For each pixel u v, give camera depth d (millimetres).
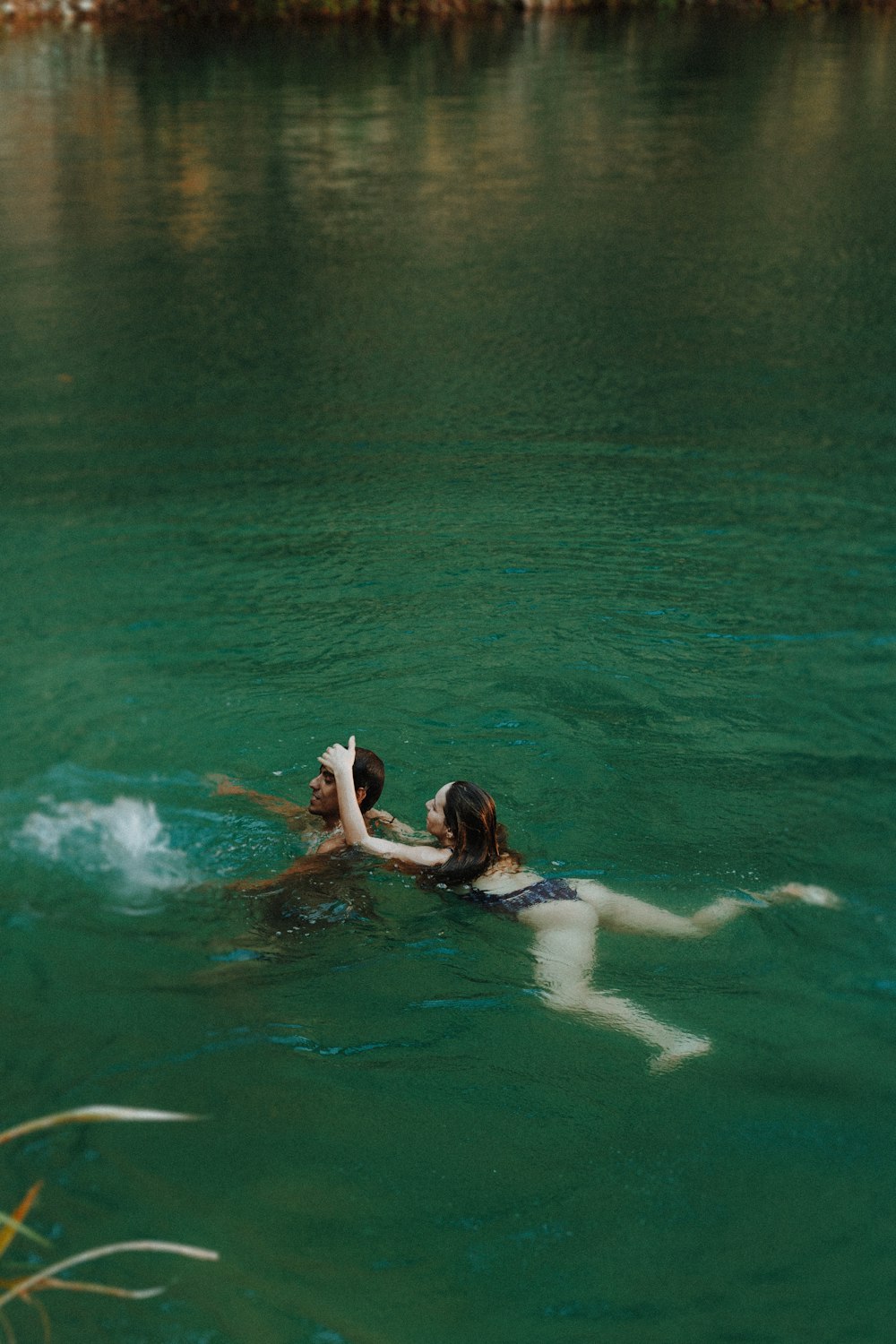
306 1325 2639
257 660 5617
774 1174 3043
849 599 6250
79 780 4727
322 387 9250
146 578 6355
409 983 3762
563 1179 3027
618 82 22000
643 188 15195
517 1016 3607
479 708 5289
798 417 8727
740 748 5020
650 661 5660
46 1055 3391
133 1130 3150
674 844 4426
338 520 7070
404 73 22844
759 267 12359
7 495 7355
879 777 4828
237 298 11352
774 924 4004
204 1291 2711
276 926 3998
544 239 13188
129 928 3939
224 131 18141
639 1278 2758
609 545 6801
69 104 20000
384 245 12992
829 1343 2600
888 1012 3627
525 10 31234
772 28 29188
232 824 4523
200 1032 3508
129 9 29109
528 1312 2674
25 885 4113
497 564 6566
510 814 4590
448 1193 2984
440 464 7879
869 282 11898
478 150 17031
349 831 4355
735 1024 3578
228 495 7391
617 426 8531
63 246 12961
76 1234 2848
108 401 8953
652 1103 3273
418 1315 2666
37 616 5957
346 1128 3180
